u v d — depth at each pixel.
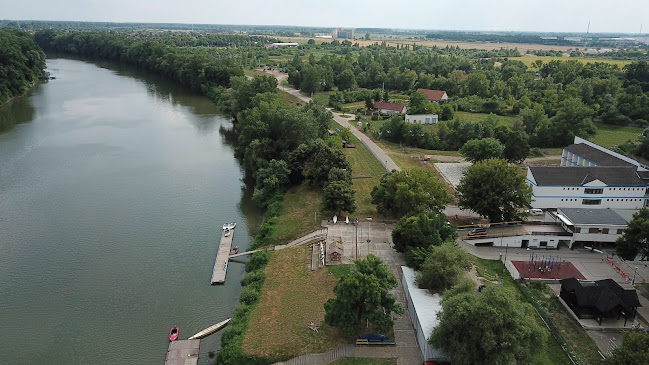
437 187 97.25
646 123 192.50
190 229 101.94
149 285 81.31
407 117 189.88
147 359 64.50
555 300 72.75
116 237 97.06
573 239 89.81
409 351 62.22
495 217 95.25
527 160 150.00
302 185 121.44
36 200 113.31
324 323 68.25
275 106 144.38
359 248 88.44
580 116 169.75
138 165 140.38
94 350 66.06
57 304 75.62
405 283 73.31
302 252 88.81
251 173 136.00
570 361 60.00
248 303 74.81
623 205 103.69
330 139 149.88
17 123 182.88
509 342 51.78
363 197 113.75
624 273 80.25
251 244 96.75
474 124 163.38
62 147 154.75
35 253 90.06
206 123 192.25
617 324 66.50
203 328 70.75
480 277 78.44
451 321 54.38
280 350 63.62
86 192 119.06
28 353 65.25
